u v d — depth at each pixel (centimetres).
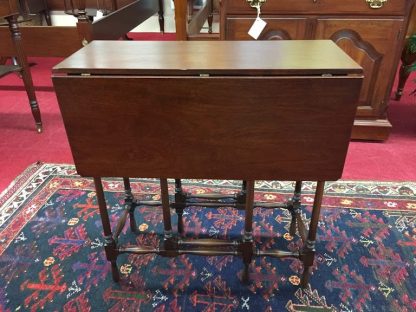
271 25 220
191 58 119
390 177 214
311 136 114
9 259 158
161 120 113
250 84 106
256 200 194
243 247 138
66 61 116
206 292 143
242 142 116
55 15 472
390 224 177
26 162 232
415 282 146
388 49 220
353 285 145
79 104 112
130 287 145
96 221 180
